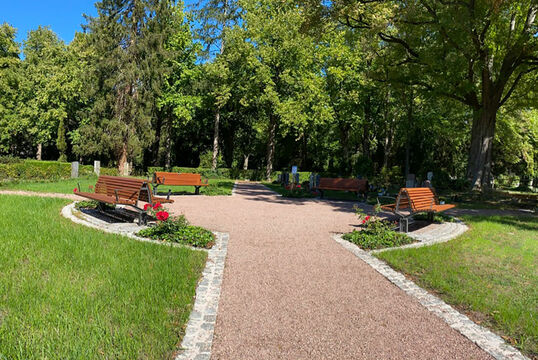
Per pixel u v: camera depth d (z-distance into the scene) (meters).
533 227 9.98
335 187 16.64
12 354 2.71
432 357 3.13
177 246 6.26
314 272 5.35
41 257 4.97
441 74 18.50
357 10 15.13
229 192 17.55
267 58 27.77
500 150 36.50
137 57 27.97
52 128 36.62
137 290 4.04
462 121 32.16
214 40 31.09
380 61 21.28
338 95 30.14
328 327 3.60
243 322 3.62
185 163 44.62
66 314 3.37
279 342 3.26
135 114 28.20
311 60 28.84
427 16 17.77
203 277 4.89
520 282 5.16
